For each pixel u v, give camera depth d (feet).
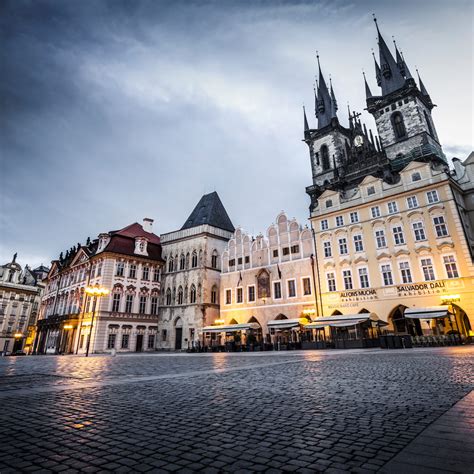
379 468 12.65
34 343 228.84
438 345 99.30
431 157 171.53
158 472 12.78
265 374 43.39
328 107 248.73
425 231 123.65
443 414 19.90
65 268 230.89
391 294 126.11
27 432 18.35
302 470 12.71
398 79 209.97
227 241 203.31
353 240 140.26
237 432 17.87
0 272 304.71
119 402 26.32
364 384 32.07
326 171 228.22
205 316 177.68
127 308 186.60
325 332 136.15
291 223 159.33
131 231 216.74
